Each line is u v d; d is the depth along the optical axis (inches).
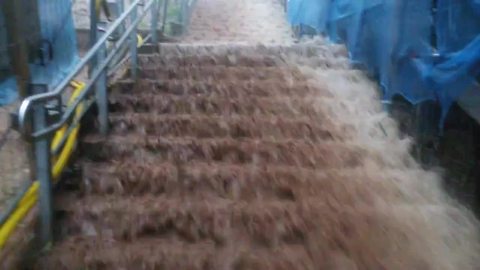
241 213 121.2
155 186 132.6
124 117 158.4
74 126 129.3
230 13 407.5
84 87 133.0
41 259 106.3
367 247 112.5
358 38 197.2
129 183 132.5
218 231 117.9
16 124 108.7
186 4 327.0
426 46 141.0
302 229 117.5
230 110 170.7
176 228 118.9
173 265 107.6
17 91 132.3
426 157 150.4
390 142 154.6
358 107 172.4
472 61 117.9
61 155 127.1
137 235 117.3
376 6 176.9
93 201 125.6
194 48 221.9
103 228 118.3
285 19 385.7
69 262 106.5
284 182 133.8
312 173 137.3
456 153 150.6
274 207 123.6
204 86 182.5
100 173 133.3
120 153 144.9
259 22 379.2
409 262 109.3
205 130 157.6
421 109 151.2
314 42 257.3
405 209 125.6
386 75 159.0
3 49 123.2
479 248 115.7
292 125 160.2
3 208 124.4
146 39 235.0
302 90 184.7
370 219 120.6
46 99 100.4
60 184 128.7
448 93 129.0
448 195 136.9
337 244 113.4
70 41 166.7
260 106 171.3
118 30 181.2
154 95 173.3
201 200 128.4
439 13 133.3
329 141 155.6
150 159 144.7
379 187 133.2
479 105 125.9
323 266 107.9
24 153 144.6
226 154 146.7
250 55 217.2
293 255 110.3
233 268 107.3
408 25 145.6
